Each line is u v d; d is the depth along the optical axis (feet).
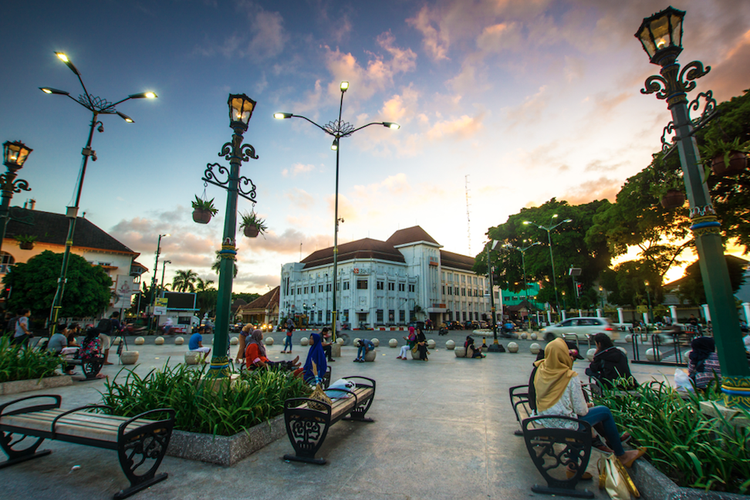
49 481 11.41
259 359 28.60
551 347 12.51
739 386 12.50
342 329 183.62
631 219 98.37
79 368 35.81
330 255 247.91
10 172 33.19
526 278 156.97
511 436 16.03
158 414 14.35
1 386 23.79
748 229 65.51
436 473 12.15
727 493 9.05
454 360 47.83
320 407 14.28
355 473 12.13
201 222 21.02
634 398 14.62
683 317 142.00
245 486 11.13
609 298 159.43
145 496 10.46
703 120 14.71
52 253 116.78
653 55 16.26
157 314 123.85
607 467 10.89
